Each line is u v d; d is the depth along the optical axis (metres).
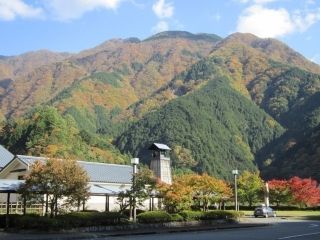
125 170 48.25
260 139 185.12
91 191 38.38
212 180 47.06
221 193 48.56
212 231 31.02
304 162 115.88
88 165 45.88
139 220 32.75
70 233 27.33
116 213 31.53
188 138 152.62
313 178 104.56
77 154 80.56
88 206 42.34
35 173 29.52
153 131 156.25
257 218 51.66
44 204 33.53
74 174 30.34
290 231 29.81
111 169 46.97
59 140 80.56
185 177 48.16
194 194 45.59
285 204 74.75
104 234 27.11
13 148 84.12
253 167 160.50
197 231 31.06
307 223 40.94
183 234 28.02
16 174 41.56
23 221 28.34
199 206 48.19
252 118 195.00
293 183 71.62
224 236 25.67
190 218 36.47
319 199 71.88
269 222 42.03
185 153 143.12
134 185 34.19
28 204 33.03
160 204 42.62
